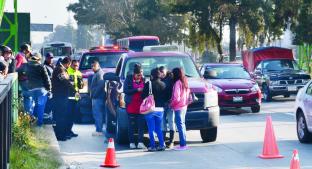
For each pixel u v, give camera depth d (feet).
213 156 78.69
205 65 148.97
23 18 136.46
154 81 83.10
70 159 76.69
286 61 181.98
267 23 279.08
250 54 205.67
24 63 92.99
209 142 91.76
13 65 87.92
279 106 156.76
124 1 549.95
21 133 71.10
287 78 171.83
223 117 129.80
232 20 291.17
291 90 171.32
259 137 96.68
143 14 447.83
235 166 71.05
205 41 303.27
